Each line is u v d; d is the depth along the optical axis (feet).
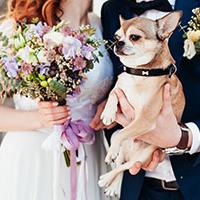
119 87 6.34
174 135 6.31
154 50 6.09
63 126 6.75
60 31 6.20
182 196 6.77
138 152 6.52
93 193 7.39
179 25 6.33
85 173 7.10
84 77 6.47
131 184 6.92
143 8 6.61
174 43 6.43
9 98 7.38
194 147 6.42
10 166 7.22
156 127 6.25
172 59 6.24
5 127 7.13
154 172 6.82
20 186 7.14
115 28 6.90
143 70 6.17
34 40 6.09
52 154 7.11
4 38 6.24
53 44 6.03
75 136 6.84
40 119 6.88
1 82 6.43
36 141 7.14
